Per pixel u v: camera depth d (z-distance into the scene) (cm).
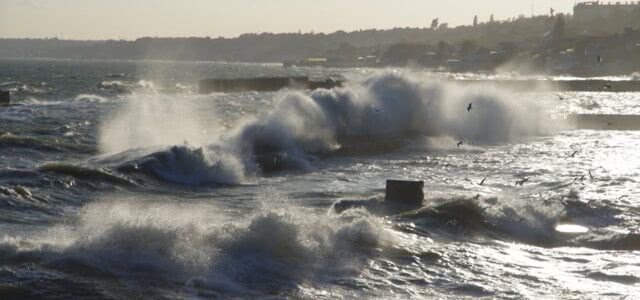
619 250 2866
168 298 2003
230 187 4088
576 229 3147
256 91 14000
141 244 2319
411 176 4578
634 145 6538
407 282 2325
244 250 2388
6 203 3175
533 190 4100
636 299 2258
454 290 2280
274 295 2105
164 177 4147
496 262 2611
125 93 13338
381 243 2677
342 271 2361
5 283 1994
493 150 6053
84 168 3947
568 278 2458
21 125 6769
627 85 19400
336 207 3362
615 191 4041
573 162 5353
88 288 2014
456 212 3164
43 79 19662
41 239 2427
